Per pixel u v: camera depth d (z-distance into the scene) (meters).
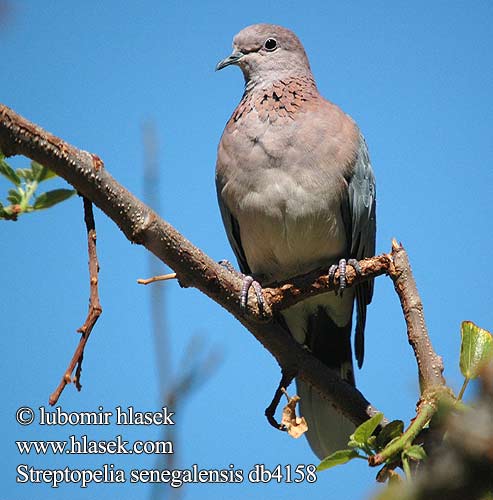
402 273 7.24
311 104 10.05
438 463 2.96
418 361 6.69
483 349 5.29
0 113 6.07
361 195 10.08
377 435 6.02
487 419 2.99
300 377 7.83
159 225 6.69
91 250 6.32
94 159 6.36
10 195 6.32
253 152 9.79
